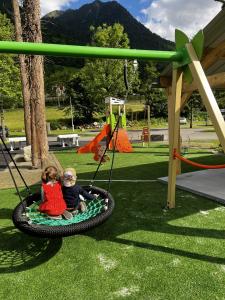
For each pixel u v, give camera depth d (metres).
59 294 3.51
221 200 6.30
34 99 11.11
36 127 11.26
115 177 9.19
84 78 42.84
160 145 18.19
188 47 4.71
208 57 5.88
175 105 5.75
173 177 6.05
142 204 6.42
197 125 42.19
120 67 40.38
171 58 4.78
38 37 10.67
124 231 5.08
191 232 4.95
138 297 3.39
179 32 4.85
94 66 40.56
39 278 3.85
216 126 4.42
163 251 4.37
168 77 7.75
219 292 3.41
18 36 14.46
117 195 7.15
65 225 4.00
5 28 24.97
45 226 3.96
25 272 4.00
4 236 5.12
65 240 4.84
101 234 5.00
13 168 11.86
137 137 25.72
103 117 50.75
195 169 10.12
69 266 4.09
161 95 48.88
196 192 6.97
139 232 5.02
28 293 3.55
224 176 8.35
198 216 5.64
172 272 3.84
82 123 49.28
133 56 4.44
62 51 4.04
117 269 3.96
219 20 5.75
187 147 15.48
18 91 28.91
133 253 4.35
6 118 57.38
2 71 27.03
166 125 45.19
